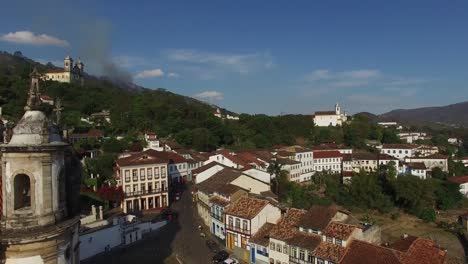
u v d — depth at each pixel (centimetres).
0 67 19200
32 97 1925
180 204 8012
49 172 1852
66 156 2128
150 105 16675
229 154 9606
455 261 5881
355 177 9575
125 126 14038
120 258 5019
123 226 5559
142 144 11425
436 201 9012
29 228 1783
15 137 1834
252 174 8106
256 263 5172
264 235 5228
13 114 9912
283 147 13700
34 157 1811
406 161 13112
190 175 10538
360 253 4131
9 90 12706
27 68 18250
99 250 5128
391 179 9231
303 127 18250
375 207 8638
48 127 1905
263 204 5528
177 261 4981
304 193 8919
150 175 7706
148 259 5009
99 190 7412
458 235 7094
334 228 4612
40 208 1825
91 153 10125
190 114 16762
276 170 9281
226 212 5650
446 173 11888
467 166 13750
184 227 6469
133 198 7419
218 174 7400
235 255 5453
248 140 15038
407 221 7969
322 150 13800
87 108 15675
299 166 11550
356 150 16125
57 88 16262
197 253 5291
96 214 5766
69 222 1903
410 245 4306
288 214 5334
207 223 6619
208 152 12900
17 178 1852
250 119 17600
